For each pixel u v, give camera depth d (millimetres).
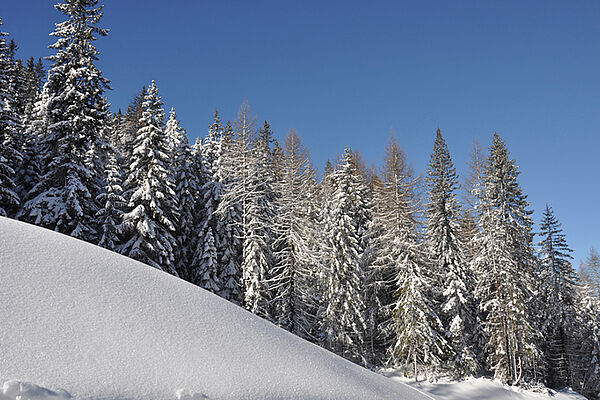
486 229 30547
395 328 27344
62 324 4641
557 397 27359
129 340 4926
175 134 35156
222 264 29422
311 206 33625
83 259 6242
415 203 27781
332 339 26469
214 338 5906
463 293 28734
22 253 5609
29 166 25453
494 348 29859
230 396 4766
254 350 6148
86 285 5598
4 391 3367
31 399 3451
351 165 30422
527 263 31844
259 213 27781
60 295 5129
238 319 7027
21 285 4945
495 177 30844
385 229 29719
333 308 26781
